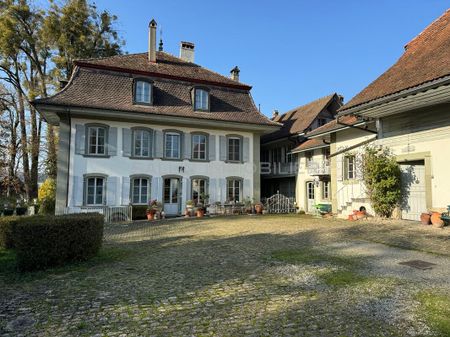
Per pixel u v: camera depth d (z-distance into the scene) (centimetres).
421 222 1193
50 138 2689
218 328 392
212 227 1373
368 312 427
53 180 2516
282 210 2369
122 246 966
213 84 2291
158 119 1967
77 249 744
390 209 1396
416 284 534
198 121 2058
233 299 489
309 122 2531
